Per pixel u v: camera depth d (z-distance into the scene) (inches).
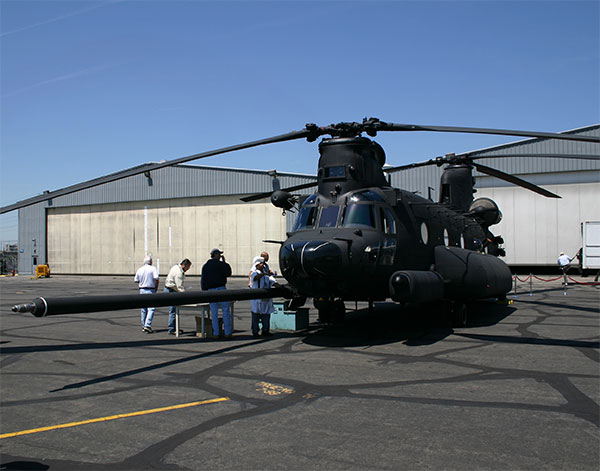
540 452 165.2
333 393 236.1
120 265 1657.2
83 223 1729.8
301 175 1381.6
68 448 174.6
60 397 238.5
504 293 511.8
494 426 189.6
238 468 155.9
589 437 178.2
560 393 232.5
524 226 1212.5
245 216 1462.8
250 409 214.4
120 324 503.2
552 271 1283.2
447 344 355.9
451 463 157.1
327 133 391.5
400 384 250.4
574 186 1176.8
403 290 342.0
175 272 450.0
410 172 1272.1
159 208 1596.9
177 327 421.1
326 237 351.9
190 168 1536.7
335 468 154.7
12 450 173.5
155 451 170.6
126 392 245.4
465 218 539.8
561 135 294.8
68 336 424.2
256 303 403.2
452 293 417.1
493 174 550.3
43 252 1793.8
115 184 1662.2
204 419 202.2
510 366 286.5
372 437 179.8
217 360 314.7
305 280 348.8
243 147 361.7
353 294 371.9
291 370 283.3
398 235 386.3
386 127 374.6
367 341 371.2
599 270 935.0
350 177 386.0
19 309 234.2
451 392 235.5
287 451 168.2
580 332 407.2
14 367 305.0
